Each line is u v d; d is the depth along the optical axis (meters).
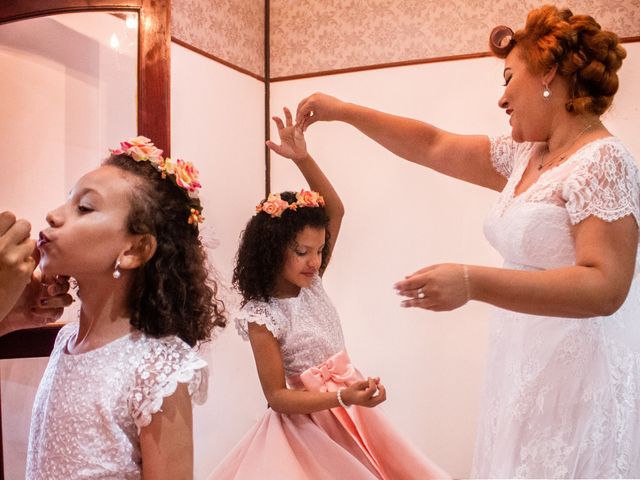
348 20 3.66
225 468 2.21
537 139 1.79
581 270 1.52
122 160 1.37
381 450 2.26
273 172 3.79
